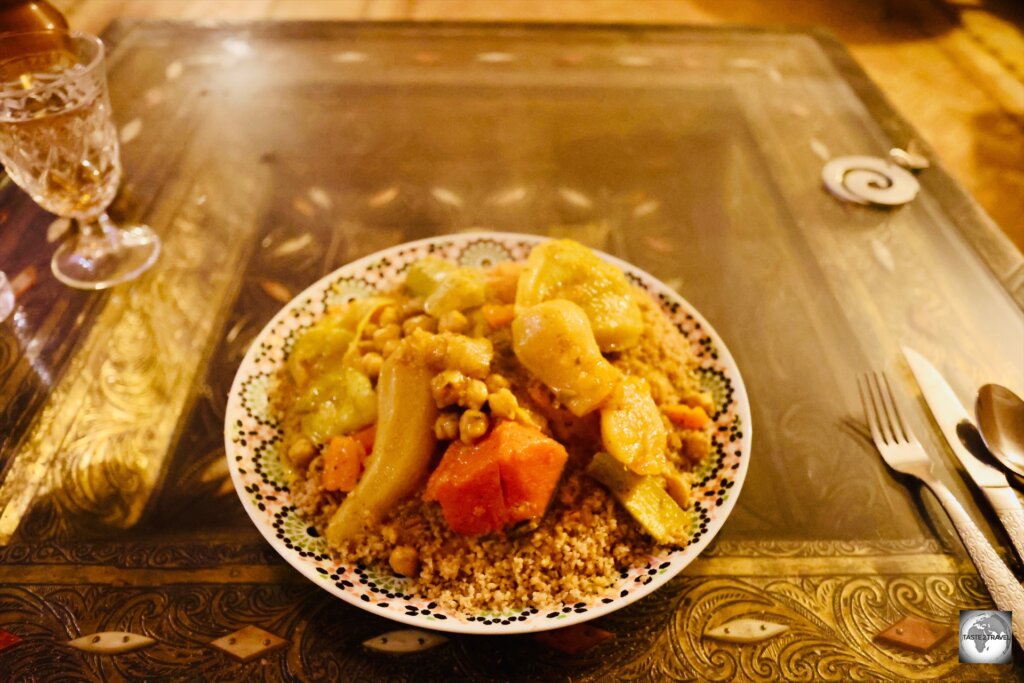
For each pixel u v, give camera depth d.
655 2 1.28
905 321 0.48
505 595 0.33
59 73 0.52
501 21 0.74
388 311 0.43
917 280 0.50
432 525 0.36
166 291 0.48
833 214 0.55
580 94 0.66
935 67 1.19
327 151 0.60
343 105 0.64
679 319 0.45
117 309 0.47
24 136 0.45
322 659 0.32
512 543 0.35
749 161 0.60
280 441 0.40
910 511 0.38
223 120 0.62
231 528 0.37
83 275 0.49
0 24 0.56
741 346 0.46
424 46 0.71
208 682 0.31
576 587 0.33
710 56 0.72
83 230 0.52
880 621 0.34
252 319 0.47
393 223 0.54
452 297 0.41
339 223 0.54
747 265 0.51
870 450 0.41
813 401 0.43
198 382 0.43
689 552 0.34
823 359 0.45
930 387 0.43
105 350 0.45
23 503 0.38
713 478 0.38
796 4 1.31
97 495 0.38
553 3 1.26
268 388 0.42
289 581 0.35
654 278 0.47
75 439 0.40
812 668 0.32
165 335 0.46
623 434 0.36
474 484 0.34
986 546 0.35
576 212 0.55
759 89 0.68
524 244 0.49
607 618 0.34
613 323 0.40
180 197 0.55
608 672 0.32
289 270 0.50
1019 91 1.15
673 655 0.33
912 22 1.29
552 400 0.38
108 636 0.33
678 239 0.53
